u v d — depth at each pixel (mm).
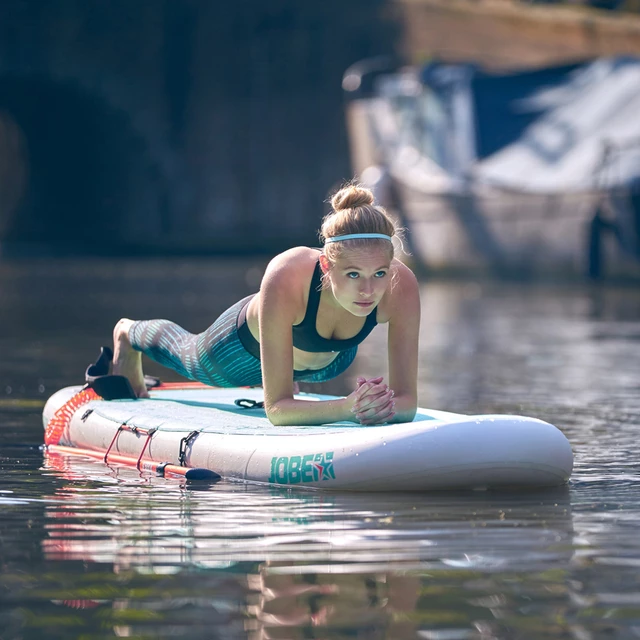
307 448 14203
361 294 14172
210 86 125438
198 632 8523
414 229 86812
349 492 13695
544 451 13734
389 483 13617
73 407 18281
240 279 79125
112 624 8688
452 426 13688
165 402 18281
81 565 10297
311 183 124000
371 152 89750
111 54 123125
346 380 29422
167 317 47406
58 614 8930
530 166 78875
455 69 84562
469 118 82500
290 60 123562
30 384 26875
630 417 21500
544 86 81938
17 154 146375
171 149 127062
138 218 131750
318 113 123000
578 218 76250
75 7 121438
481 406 23391
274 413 15398
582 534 11461
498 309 58656
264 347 15305
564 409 22812
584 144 77000
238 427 15359
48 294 63812
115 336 19422
